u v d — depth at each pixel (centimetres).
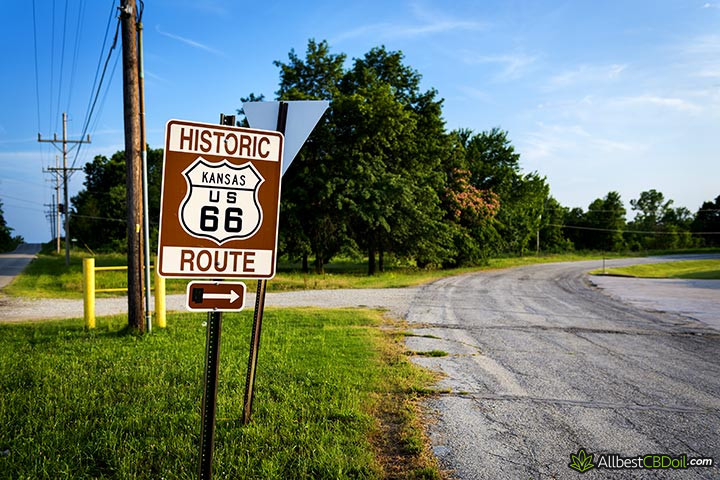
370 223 2881
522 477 395
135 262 956
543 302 1838
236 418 478
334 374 650
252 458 393
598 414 550
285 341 895
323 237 3044
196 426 455
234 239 313
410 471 390
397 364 748
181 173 303
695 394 641
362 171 2819
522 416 539
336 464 388
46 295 1759
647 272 4625
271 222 321
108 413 488
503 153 5403
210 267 307
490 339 1020
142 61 985
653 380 711
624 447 459
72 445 410
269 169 321
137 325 955
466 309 1548
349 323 1167
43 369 658
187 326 1040
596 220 10075
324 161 2944
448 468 407
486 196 4744
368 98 2977
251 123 460
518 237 5753
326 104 451
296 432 449
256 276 317
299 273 3091
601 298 2056
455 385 656
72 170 3875
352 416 493
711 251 8944
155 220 6575
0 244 8794
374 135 2938
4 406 498
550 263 6112
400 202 2988
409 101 3747
